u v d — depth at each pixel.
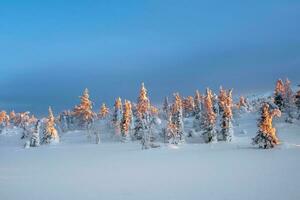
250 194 24.84
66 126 149.38
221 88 108.44
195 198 24.59
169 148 79.25
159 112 140.88
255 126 115.56
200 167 42.28
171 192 27.17
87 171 43.16
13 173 43.72
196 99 134.75
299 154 53.91
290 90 118.94
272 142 69.25
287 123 108.81
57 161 59.34
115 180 34.72
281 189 26.03
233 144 84.12
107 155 68.50
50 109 119.75
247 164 43.03
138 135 107.00
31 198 26.83
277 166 39.66
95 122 122.81
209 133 93.88
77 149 91.25
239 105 144.88
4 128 167.25
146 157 60.41
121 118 116.62
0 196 27.78
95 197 26.53
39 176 39.88
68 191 29.50
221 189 27.33
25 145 114.00
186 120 134.25
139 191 28.22
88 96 113.44
